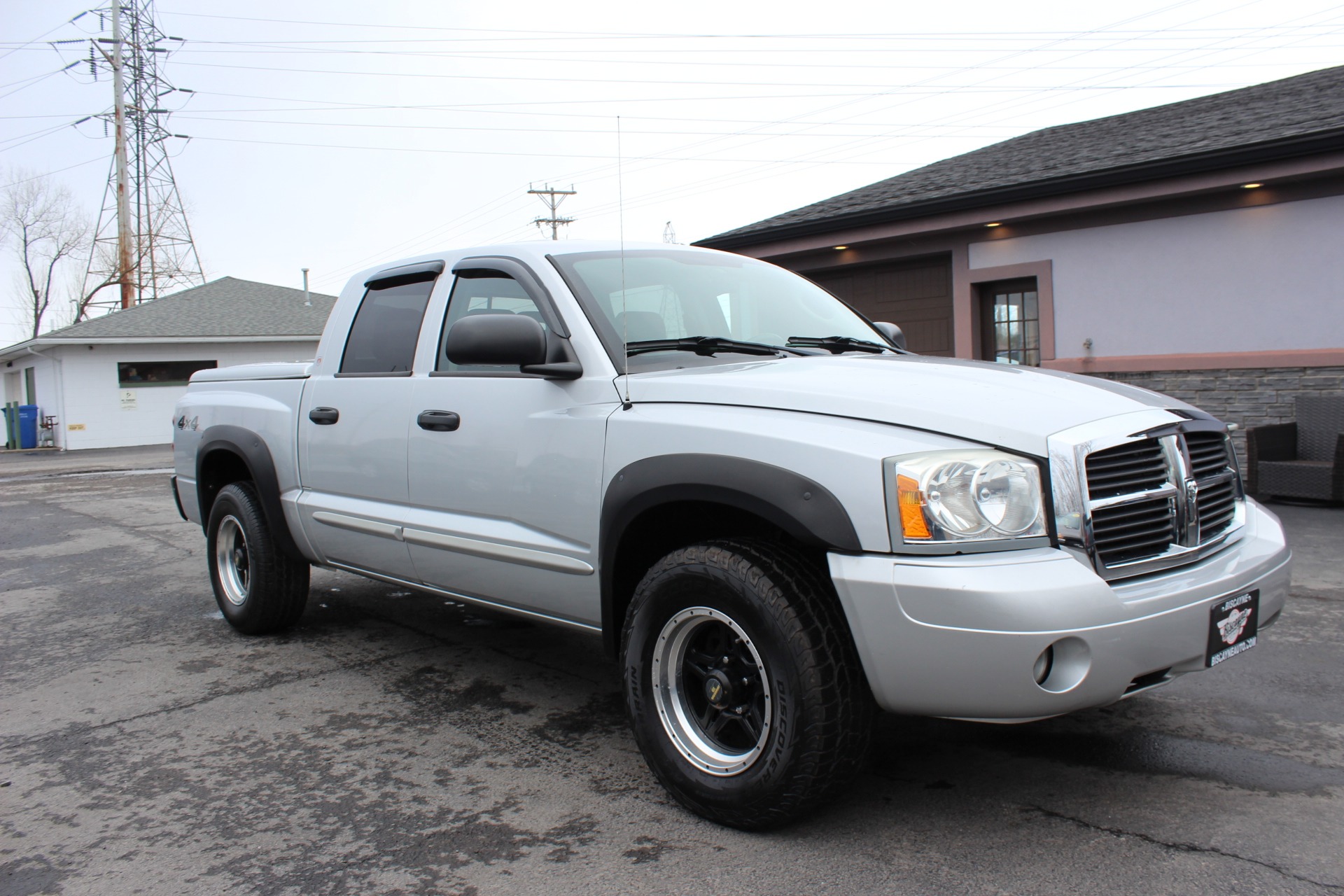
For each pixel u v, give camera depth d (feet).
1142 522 8.34
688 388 9.48
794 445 8.24
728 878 7.92
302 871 8.27
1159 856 8.07
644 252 12.36
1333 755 10.16
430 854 8.52
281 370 15.34
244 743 11.37
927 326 35.70
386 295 13.75
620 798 9.62
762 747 8.38
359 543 13.51
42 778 10.51
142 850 8.72
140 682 13.91
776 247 37.58
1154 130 33.60
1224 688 12.38
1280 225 27.09
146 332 82.12
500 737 11.41
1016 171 33.12
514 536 10.86
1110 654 7.58
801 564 8.40
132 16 115.55
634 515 9.36
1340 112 26.25
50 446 84.28
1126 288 30.12
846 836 8.59
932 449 7.93
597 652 15.05
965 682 7.54
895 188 38.45
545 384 10.66
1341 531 21.91
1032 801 9.25
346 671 14.23
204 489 17.08
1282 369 27.22
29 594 20.66
